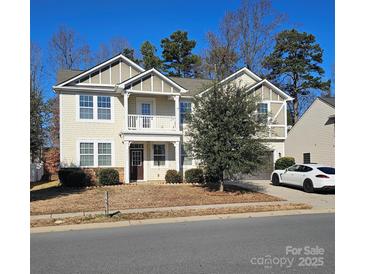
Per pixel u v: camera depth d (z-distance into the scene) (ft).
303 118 83.30
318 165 56.65
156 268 18.52
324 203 44.60
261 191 56.13
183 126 75.25
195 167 74.84
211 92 51.78
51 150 86.22
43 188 62.08
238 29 127.85
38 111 47.32
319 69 136.36
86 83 69.51
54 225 31.81
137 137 67.87
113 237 26.61
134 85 68.69
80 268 18.83
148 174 72.54
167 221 33.76
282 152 79.56
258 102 59.62
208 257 20.44
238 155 47.55
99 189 57.41
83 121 68.64
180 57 146.82
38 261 20.27
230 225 30.99
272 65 132.16
